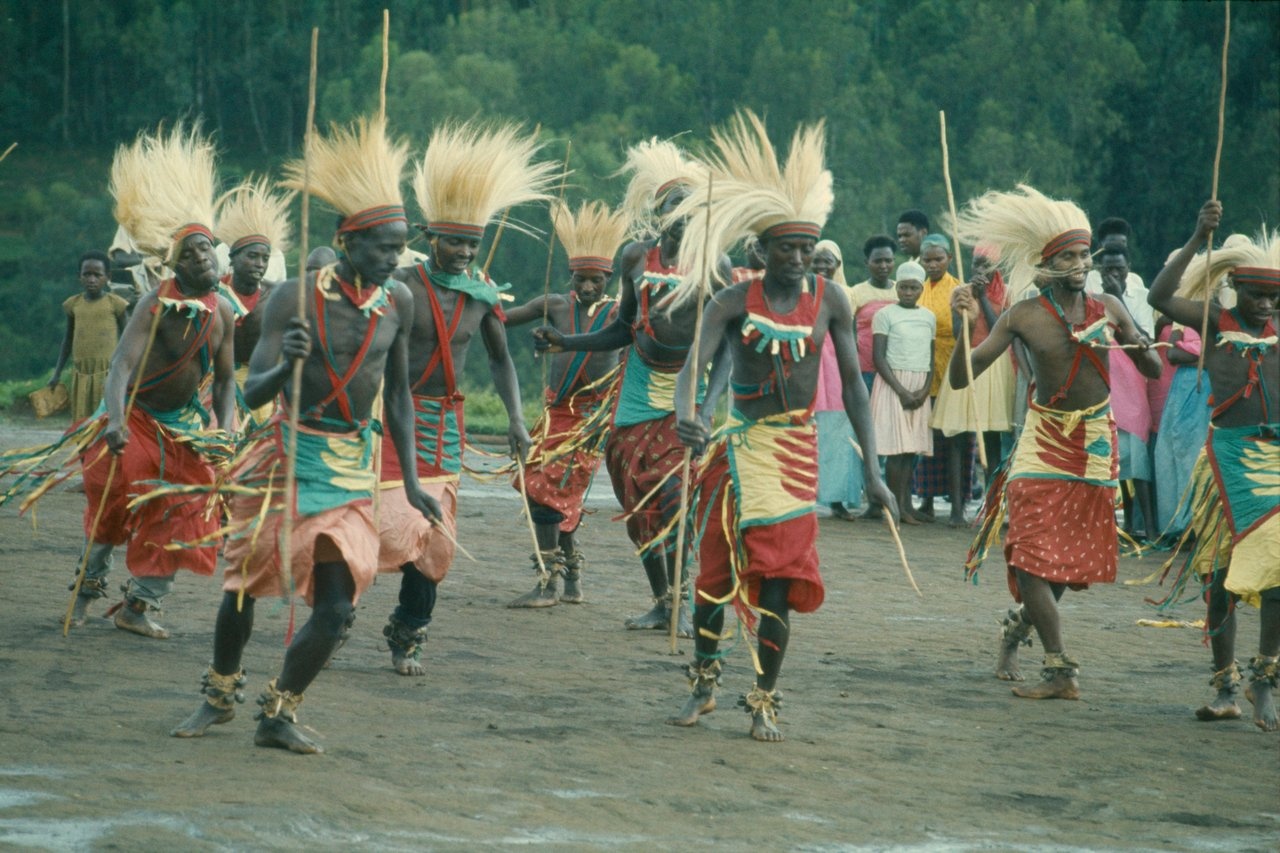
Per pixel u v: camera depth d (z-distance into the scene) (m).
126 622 26.34
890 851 16.70
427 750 19.80
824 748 21.12
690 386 21.02
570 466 31.22
